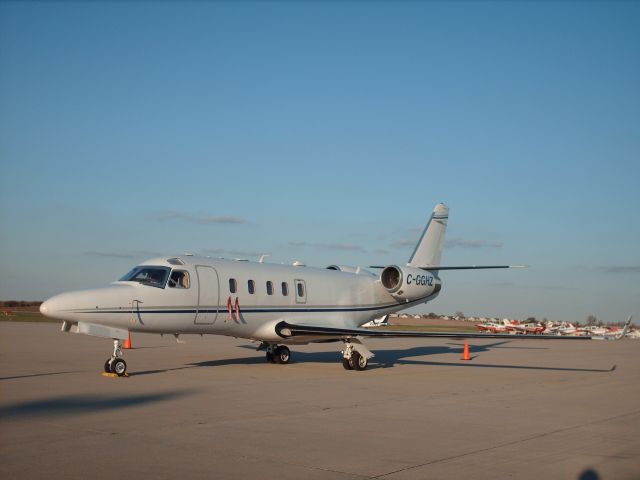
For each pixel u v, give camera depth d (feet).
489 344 136.77
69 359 71.46
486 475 25.27
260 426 34.22
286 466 25.98
